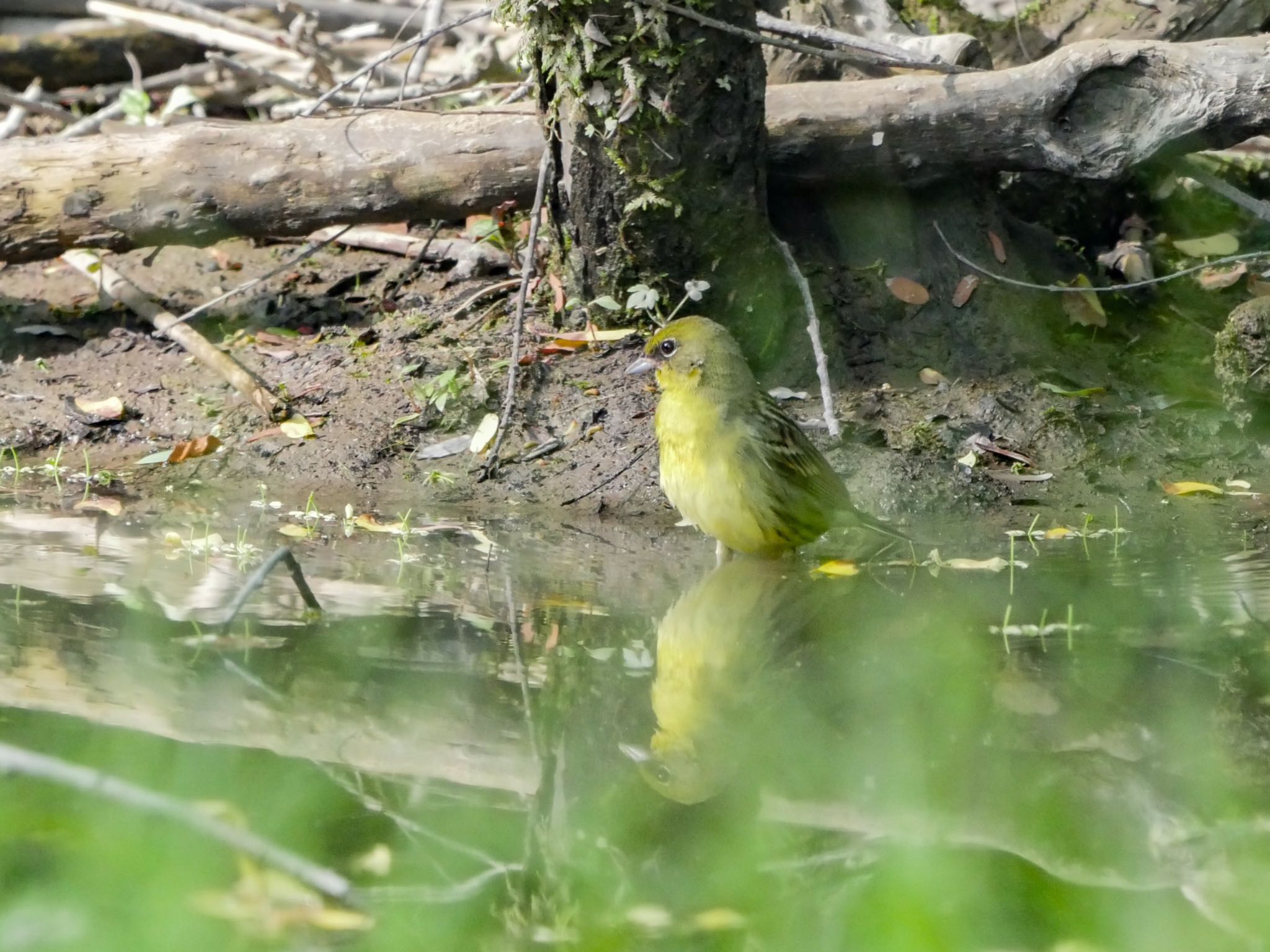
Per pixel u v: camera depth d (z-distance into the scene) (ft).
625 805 21.53
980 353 43.39
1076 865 19.38
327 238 47.75
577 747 23.63
